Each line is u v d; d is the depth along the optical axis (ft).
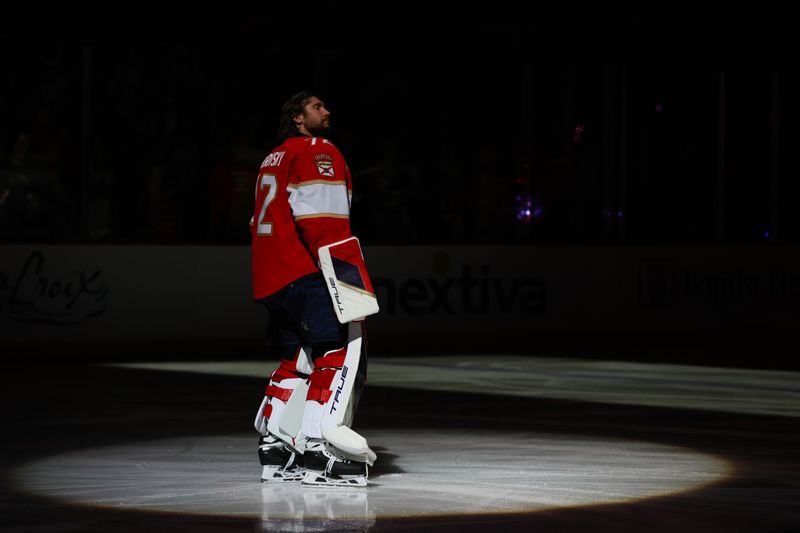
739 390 64.34
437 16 97.96
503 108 99.60
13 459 42.83
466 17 98.53
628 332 102.12
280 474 38.73
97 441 46.96
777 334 102.83
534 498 35.65
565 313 100.63
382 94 97.30
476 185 99.35
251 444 46.24
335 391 37.91
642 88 102.22
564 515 33.24
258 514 33.35
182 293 92.58
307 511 33.73
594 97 101.30
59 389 64.54
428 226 98.63
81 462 42.16
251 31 94.63
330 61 96.32
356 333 38.47
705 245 103.45
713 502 35.06
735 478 38.93
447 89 98.48
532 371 74.49
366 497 35.88
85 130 91.66
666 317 102.94
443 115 98.53
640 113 102.22
